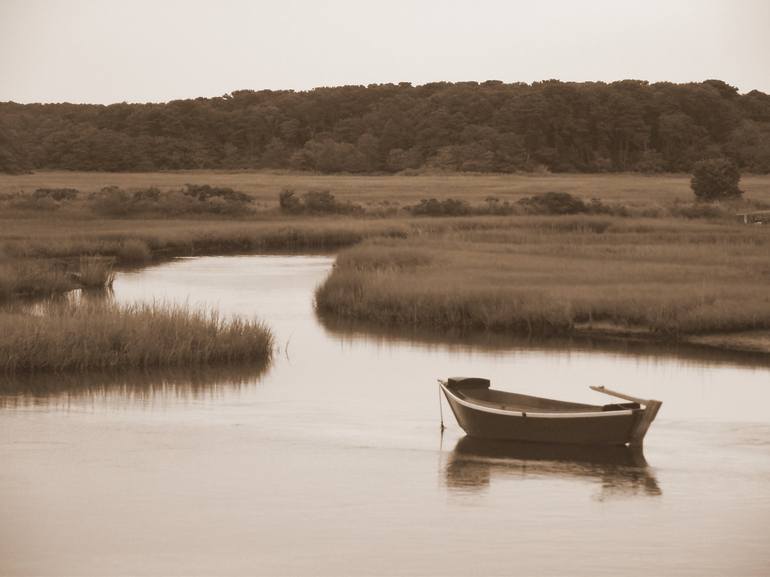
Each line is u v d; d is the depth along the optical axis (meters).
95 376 66.00
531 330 85.69
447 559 36.56
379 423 56.41
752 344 79.31
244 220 197.88
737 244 137.12
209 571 35.38
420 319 89.69
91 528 39.53
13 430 53.59
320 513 41.53
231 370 69.31
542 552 37.38
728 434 54.22
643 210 196.75
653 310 84.94
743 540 38.72
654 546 38.00
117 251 140.62
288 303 101.75
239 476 46.41
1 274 102.69
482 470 47.88
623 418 50.59
